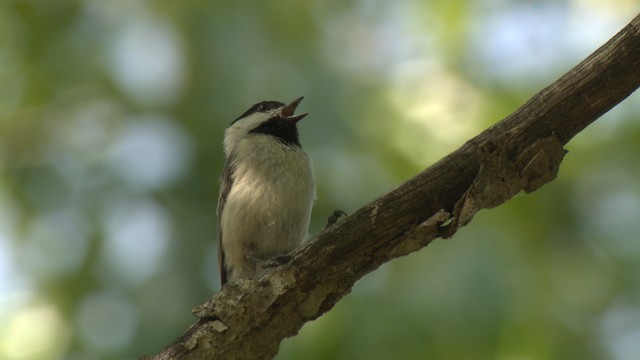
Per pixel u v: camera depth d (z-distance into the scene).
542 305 9.12
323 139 10.77
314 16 11.92
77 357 9.59
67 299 10.03
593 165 10.54
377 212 6.53
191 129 11.15
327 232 6.61
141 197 10.75
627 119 10.77
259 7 11.74
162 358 6.58
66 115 11.94
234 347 6.58
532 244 9.77
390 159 10.61
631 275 9.75
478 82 11.19
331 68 11.43
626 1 11.29
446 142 10.59
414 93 11.15
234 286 6.64
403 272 9.26
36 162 11.55
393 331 9.01
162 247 10.25
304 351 9.25
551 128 6.41
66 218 10.82
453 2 11.95
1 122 11.93
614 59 6.30
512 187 6.45
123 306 9.84
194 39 11.61
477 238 9.41
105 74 12.15
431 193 6.49
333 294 6.64
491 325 8.75
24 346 9.80
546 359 8.78
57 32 12.60
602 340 9.14
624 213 10.22
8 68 12.53
